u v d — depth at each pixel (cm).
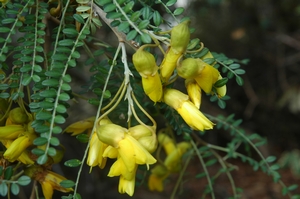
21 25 33
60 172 79
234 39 135
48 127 29
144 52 30
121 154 30
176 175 138
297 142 161
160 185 59
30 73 34
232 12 137
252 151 157
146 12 33
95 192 104
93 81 42
